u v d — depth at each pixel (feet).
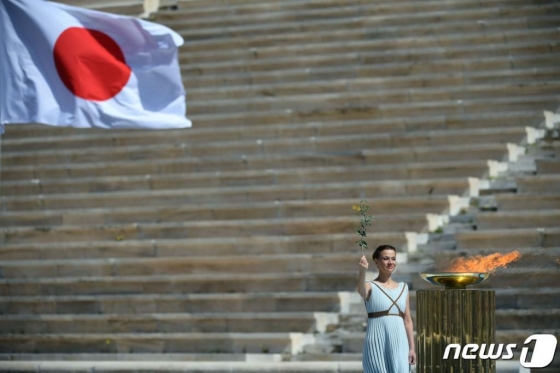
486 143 151.23
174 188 155.43
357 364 116.37
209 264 139.23
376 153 151.64
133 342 129.70
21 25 117.70
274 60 174.81
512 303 124.47
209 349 127.24
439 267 97.25
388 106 159.84
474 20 175.52
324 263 135.74
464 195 143.13
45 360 131.95
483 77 162.81
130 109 121.80
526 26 171.94
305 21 183.32
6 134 173.78
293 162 154.40
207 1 192.44
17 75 117.08
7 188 161.07
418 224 138.51
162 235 146.82
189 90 171.94
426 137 152.97
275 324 127.95
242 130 161.89
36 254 147.13
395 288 97.09
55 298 137.69
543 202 137.08
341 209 143.74
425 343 84.58
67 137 168.76
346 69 169.58
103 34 120.57
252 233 143.74
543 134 151.94
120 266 141.90
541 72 161.48
